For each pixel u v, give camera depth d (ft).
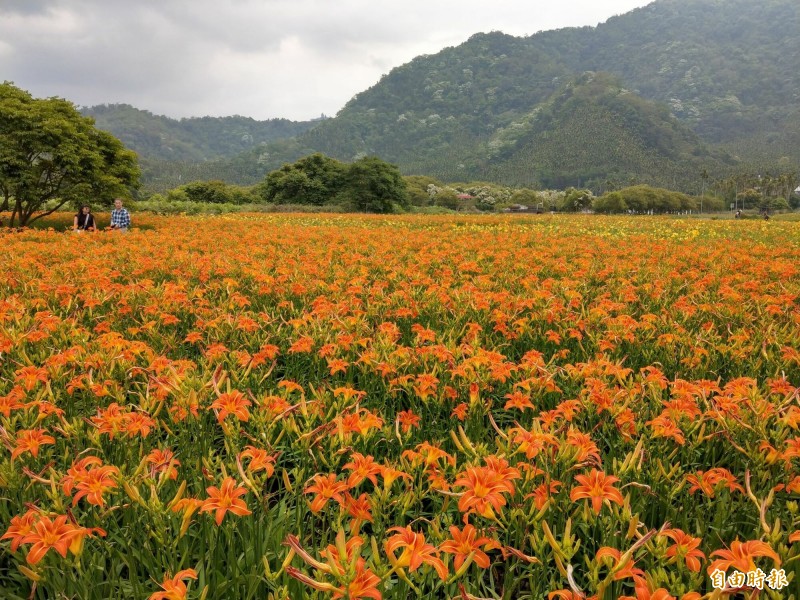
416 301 21.08
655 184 596.29
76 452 9.75
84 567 7.64
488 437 11.87
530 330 17.37
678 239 56.08
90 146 71.00
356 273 28.48
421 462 8.33
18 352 13.56
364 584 5.50
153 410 10.39
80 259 29.19
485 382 11.66
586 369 11.92
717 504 8.77
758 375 14.33
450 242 46.73
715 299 22.43
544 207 416.05
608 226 82.38
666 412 9.71
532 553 8.33
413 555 5.73
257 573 7.59
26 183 63.36
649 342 17.01
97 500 6.96
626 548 7.22
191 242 42.52
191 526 8.63
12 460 8.18
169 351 15.74
